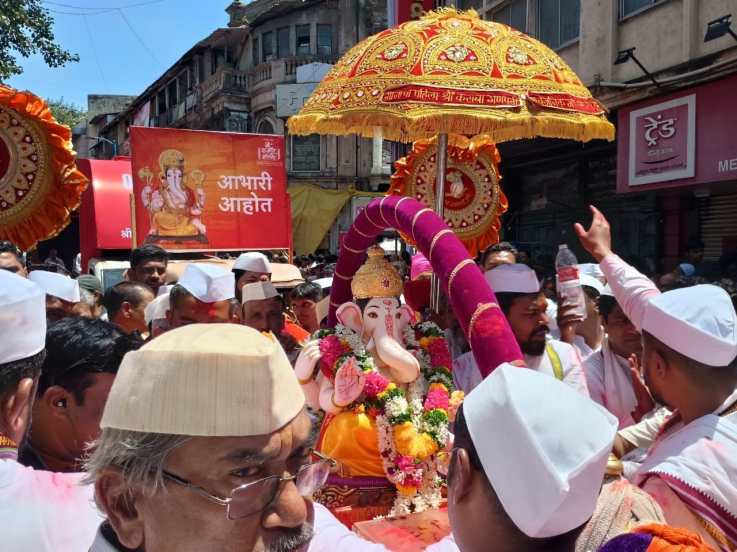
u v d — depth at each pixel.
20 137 2.69
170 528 1.01
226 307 3.24
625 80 8.55
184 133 5.91
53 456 1.73
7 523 1.31
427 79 2.39
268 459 1.02
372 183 20.47
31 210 2.73
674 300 1.83
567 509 1.07
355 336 2.41
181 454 0.98
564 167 11.41
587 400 1.18
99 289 5.44
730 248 8.22
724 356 1.73
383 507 2.29
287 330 4.48
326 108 2.58
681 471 1.63
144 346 1.07
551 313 3.74
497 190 3.68
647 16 8.20
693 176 7.39
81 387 1.68
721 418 1.73
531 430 1.09
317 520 1.52
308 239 17.89
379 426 2.26
